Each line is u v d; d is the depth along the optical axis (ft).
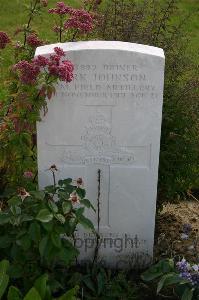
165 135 7.33
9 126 6.62
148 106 6.40
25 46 7.12
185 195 8.48
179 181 7.61
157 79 6.28
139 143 6.58
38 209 5.89
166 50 7.59
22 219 5.78
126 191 6.82
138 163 6.68
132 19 7.66
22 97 6.26
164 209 8.39
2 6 15.55
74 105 6.40
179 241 7.63
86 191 6.82
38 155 6.63
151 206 6.90
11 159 6.79
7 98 6.98
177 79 7.77
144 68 6.23
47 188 6.24
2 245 5.91
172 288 6.61
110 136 6.55
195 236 7.73
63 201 6.02
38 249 6.07
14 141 6.59
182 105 7.30
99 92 6.33
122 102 6.38
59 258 6.05
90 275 6.72
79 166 6.69
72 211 6.11
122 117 6.46
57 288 6.31
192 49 12.81
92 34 7.66
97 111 6.43
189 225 7.44
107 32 7.63
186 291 6.06
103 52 6.16
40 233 5.80
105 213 6.93
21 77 6.13
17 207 5.88
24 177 6.89
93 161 6.66
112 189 6.81
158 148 6.60
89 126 6.50
